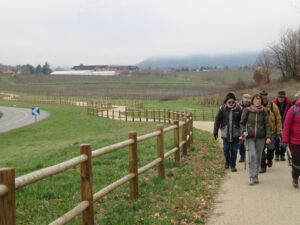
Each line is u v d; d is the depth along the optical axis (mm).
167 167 8625
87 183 4297
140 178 7508
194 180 7285
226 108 8281
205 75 182125
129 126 26266
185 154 10398
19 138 27047
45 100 75562
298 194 6133
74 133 26594
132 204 5496
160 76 191750
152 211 5316
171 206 5512
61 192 6438
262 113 7055
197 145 12766
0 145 22906
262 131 7031
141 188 6516
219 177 7664
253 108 7020
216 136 8547
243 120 7141
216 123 8484
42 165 10016
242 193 6301
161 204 5641
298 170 6473
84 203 4223
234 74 170250
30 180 3127
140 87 115000
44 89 118438
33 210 5422
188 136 11578
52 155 12430
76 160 4027
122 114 38969
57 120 38000
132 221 4773
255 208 5418
